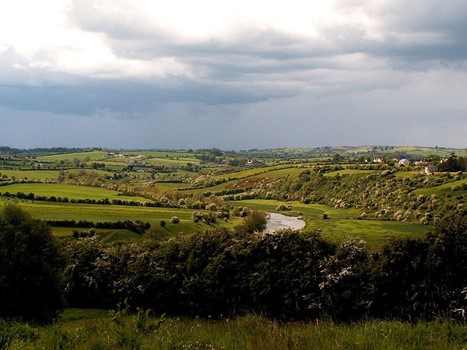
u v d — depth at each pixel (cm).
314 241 4244
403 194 14575
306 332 919
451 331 917
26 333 1035
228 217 13062
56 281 4144
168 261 4966
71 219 9338
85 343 902
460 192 13050
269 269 4191
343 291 3647
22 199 11550
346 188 17875
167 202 14138
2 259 3878
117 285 5088
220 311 4428
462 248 3119
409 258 3347
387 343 829
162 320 1066
